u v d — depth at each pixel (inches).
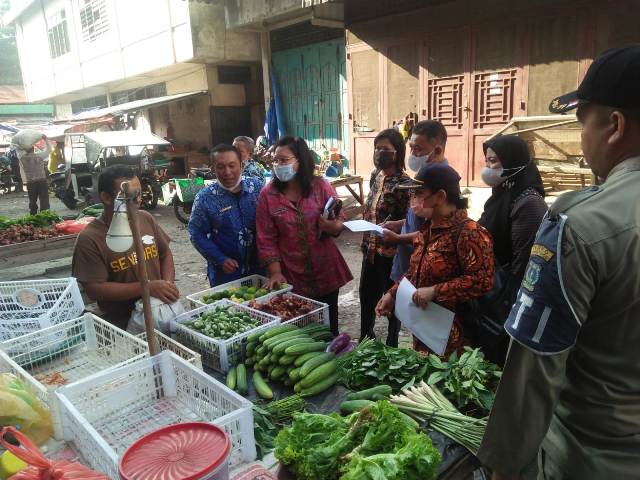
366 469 52.4
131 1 597.3
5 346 86.7
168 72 623.2
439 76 331.3
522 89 291.7
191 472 46.0
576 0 261.0
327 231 127.3
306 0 303.4
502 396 46.7
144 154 468.4
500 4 292.0
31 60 955.3
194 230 133.2
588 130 46.1
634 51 42.6
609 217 42.0
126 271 110.2
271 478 57.3
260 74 589.3
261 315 101.1
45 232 244.1
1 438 51.1
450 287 91.4
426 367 77.9
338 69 460.1
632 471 44.6
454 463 61.5
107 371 71.6
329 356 82.8
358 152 400.2
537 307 43.8
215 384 67.9
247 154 218.4
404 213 136.5
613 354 44.1
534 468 56.1
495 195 109.0
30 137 419.2
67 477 49.5
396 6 344.5
